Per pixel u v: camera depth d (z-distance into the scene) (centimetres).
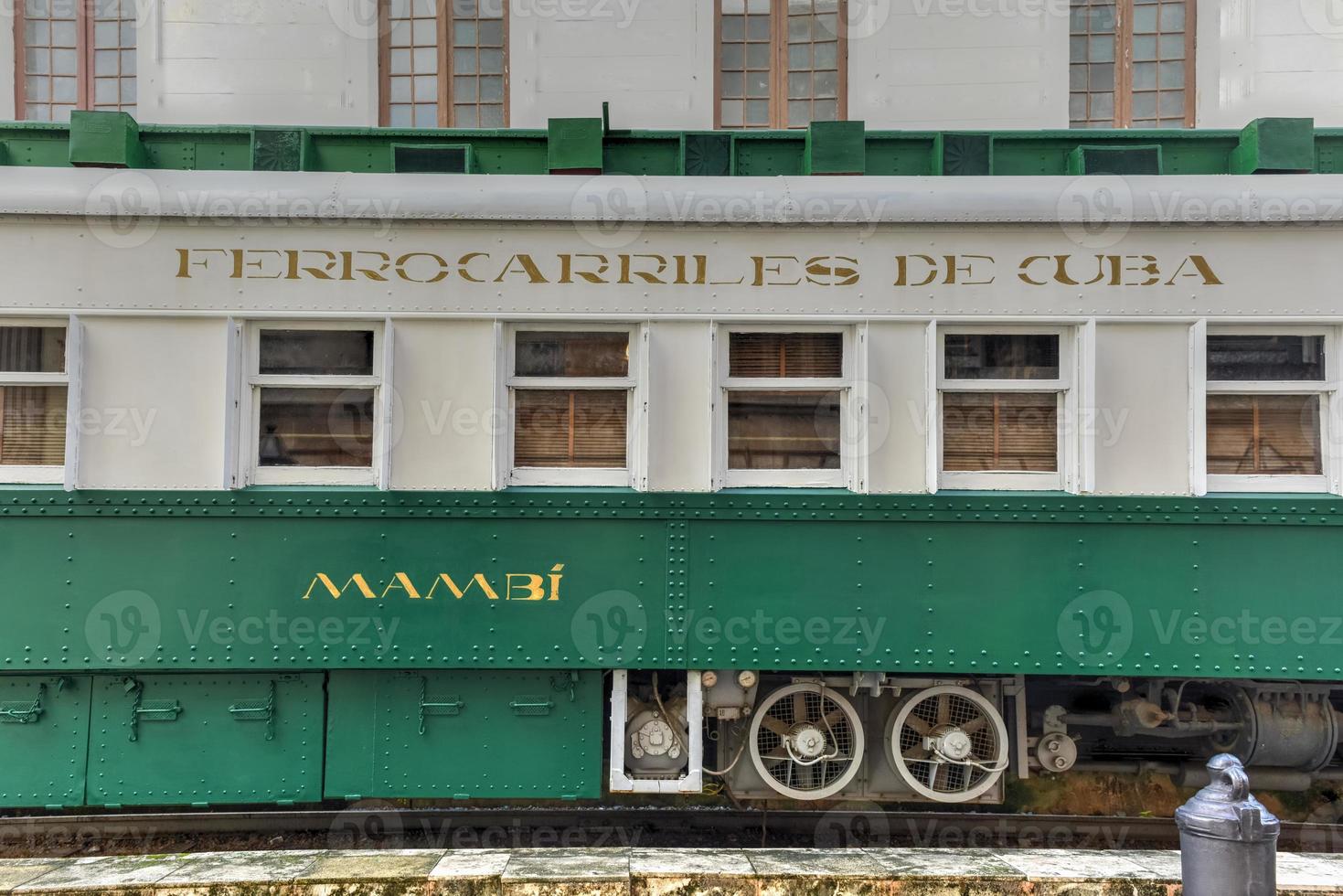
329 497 383
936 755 412
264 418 396
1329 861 348
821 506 387
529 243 388
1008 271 387
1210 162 409
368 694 395
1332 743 427
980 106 502
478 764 395
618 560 386
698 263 389
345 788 393
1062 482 396
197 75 507
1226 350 396
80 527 378
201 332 383
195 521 381
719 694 406
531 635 385
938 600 385
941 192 386
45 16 509
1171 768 459
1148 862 346
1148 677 429
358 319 386
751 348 400
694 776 391
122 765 388
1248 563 381
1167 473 384
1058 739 436
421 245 387
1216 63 501
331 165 413
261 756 393
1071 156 407
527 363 399
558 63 507
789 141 412
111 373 380
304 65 507
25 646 376
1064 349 394
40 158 398
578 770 396
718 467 390
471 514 385
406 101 510
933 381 384
